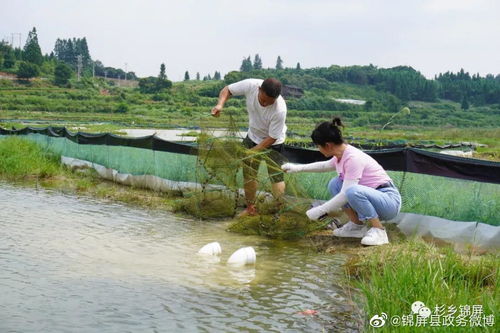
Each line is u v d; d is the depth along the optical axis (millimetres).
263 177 6195
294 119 92500
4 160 10766
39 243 5141
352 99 144875
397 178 5789
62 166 11141
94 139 10148
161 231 5875
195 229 6043
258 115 6344
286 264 4680
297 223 5695
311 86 152125
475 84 169500
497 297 3232
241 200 7328
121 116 84500
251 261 4648
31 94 111188
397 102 128625
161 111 98188
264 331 3203
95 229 5852
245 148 6309
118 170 9414
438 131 76000
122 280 4082
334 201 5105
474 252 4957
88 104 98500
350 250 5148
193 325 3260
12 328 3105
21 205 7188
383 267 3990
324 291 3953
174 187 8109
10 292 3719
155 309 3500
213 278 4215
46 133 12438
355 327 3291
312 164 5652
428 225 5461
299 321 3375
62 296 3682
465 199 5250
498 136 57594
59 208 7059
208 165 6586
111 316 3352
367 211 5027
